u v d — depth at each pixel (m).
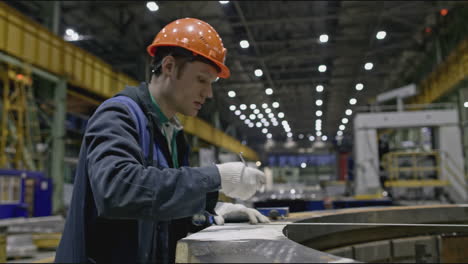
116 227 1.17
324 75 23.17
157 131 1.31
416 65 21.92
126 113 1.17
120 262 1.15
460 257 2.48
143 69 18.03
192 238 1.23
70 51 12.75
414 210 2.60
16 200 8.96
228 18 17.66
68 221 1.18
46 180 10.17
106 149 1.03
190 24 1.37
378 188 10.75
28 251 6.79
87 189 1.16
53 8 14.29
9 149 10.47
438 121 12.45
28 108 11.13
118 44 20.69
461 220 2.67
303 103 27.66
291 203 6.69
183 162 1.55
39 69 11.52
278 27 18.97
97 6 16.48
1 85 11.51
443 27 17.97
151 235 1.20
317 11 17.86
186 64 1.31
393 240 2.53
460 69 14.16
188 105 1.37
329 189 13.84
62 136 12.23
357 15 16.30
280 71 22.55
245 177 1.19
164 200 0.99
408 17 18.03
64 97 12.34
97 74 14.34
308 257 0.88
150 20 18.70
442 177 11.84
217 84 17.23
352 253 2.38
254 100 22.06
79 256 1.13
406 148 14.89
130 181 0.98
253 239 1.19
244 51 20.56
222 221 1.70
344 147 27.52
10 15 10.23
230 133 31.55
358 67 20.67
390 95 13.93
